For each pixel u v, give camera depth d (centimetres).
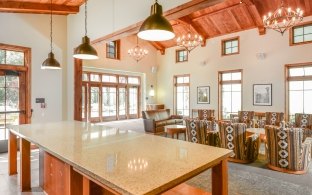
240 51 962
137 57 1236
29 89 618
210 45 1070
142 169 171
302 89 820
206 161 191
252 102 927
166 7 412
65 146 246
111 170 169
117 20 516
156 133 878
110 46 1191
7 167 459
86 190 187
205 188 358
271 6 798
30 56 620
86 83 1123
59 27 680
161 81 1335
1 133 580
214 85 1055
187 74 1178
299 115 697
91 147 241
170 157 203
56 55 671
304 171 424
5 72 582
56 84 671
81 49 354
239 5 842
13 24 591
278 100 858
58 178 284
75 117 656
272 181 386
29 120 616
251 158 489
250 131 562
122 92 1299
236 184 373
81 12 631
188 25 1006
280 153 431
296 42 822
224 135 503
